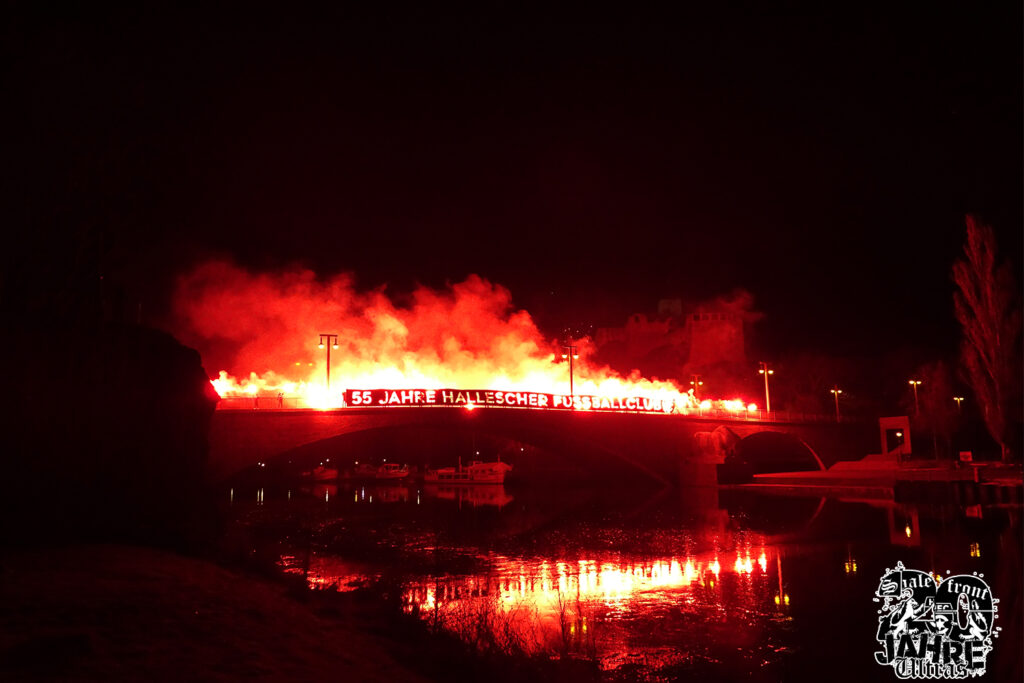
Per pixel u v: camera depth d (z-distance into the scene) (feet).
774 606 95.96
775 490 280.92
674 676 67.82
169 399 104.47
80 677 36.17
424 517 203.41
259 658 44.68
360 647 54.19
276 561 114.32
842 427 349.00
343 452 513.86
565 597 100.12
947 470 245.45
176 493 101.81
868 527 169.27
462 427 254.68
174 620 50.19
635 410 295.48
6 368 76.18
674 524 184.55
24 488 75.72
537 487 340.18
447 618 79.15
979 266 276.62
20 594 51.85
